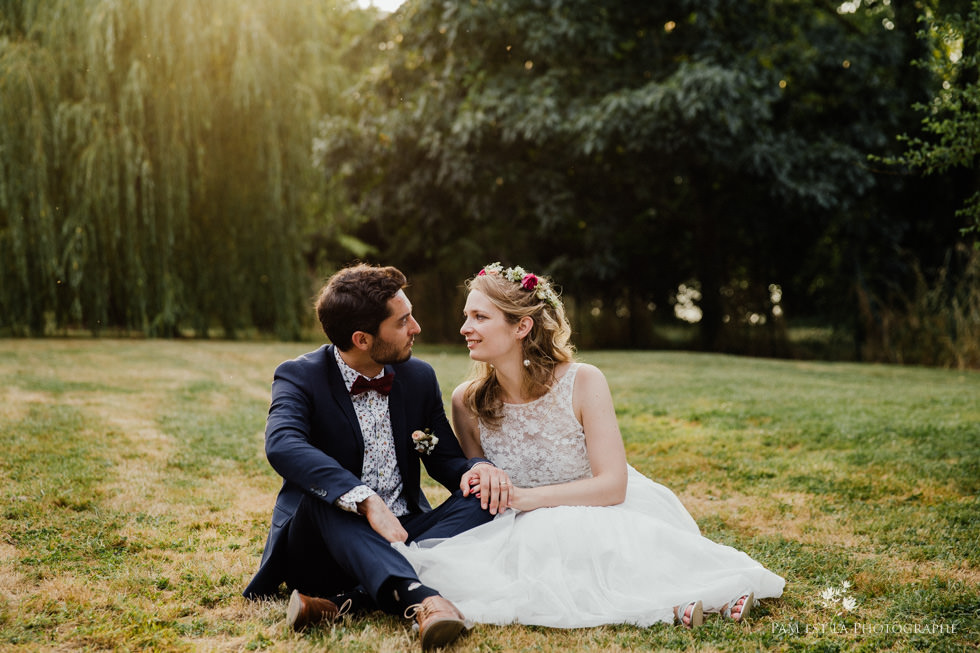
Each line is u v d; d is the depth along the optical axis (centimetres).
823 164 1459
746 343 1739
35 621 260
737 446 582
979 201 649
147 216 1439
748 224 1694
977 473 486
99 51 1384
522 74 1492
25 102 1359
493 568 277
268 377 970
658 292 1897
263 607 279
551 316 312
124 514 393
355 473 292
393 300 280
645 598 273
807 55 1503
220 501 427
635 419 708
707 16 1462
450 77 1513
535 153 1559
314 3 1661
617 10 1490
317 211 1812
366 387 293
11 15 1419
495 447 321
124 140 1405
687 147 1432
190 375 965
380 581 250
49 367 973
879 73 1602
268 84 1512
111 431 595
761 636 256
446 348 1655
